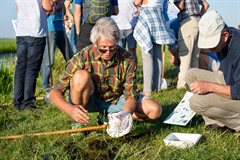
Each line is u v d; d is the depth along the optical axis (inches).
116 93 192.7
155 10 283.9
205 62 240.2
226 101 181.5
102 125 187.5
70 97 187.8
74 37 337.1
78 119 176.7
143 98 197.3
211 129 192.2
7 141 193.2
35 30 262.1
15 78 269.1
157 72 295.1
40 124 222.8
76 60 182.7
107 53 173.6
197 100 185.8
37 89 344.2
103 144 180.1
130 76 187.6
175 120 201.8
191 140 182.4
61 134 191.8
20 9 265.3
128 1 325.4
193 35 294.5
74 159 170.6
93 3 256.5
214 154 167.9
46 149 177.5
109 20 172.4
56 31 321.7
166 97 267.6
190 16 294.4
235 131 191.0
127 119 177.5
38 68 271.1
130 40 336.5
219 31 165.2
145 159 164.6
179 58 316.5
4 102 297.1
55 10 307.4
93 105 195.3
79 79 179.2
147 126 202.2
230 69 173.2
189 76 196.5
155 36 282.2
